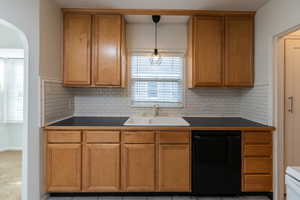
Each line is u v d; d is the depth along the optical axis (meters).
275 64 2.54
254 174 2.57
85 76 2.92
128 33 3.36
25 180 2.35
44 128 2.48
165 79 3.42
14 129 4.65
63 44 2.92
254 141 2.56
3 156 4.21
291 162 2.60
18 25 2.24
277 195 2.53
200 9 2.87
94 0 2.62
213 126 2.56
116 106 3.39
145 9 2.87
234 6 2.77
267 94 2.62
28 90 2.33
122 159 2.57
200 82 2.95
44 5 2.41
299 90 2.61
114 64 2.95
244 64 2.97
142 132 2.56
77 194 2.65
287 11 2.23
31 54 2.31
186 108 3.38
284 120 2.60
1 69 4.51
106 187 2.56
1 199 2.54
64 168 2.53
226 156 2.55
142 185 2.57
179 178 2.57
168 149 2.56
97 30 2.94
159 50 3.37
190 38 3.08
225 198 2.62
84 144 2.55
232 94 3.38
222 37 2.96
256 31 2.91
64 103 3.02
